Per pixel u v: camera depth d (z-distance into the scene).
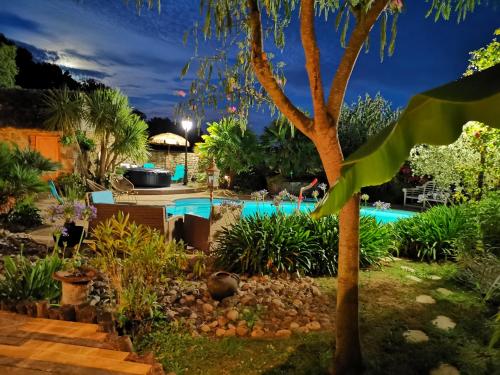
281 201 6.64
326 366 3.02
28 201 7.91
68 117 13.18
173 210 12.00
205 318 3.78
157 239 4.14
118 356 2.66
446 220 6.36
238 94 3.26
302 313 3.96
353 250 2.83
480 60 5.75
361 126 14.43
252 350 3.23
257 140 15.85
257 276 5.01
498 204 5.24
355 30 2.62
